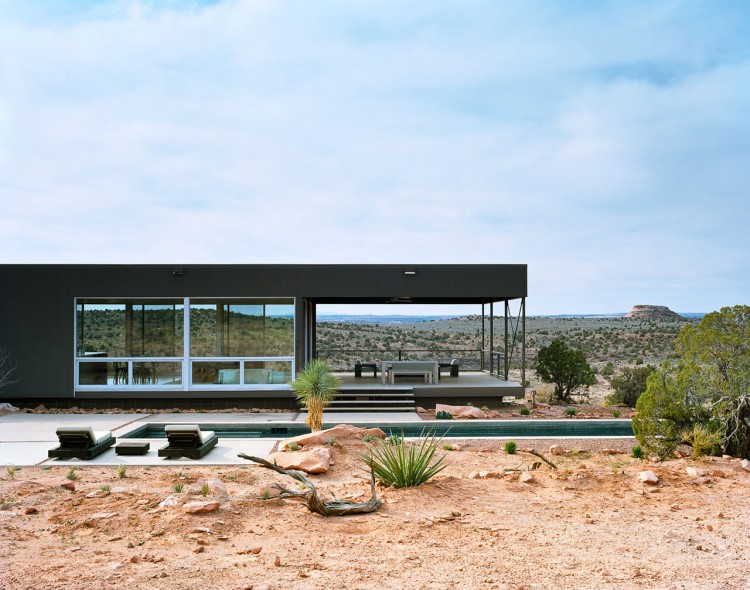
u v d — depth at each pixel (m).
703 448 9.02
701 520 5.87
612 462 8.98
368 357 34.69
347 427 10.80
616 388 18.53
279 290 16.25
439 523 5.62
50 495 6.44
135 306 16.28
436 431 12.93
